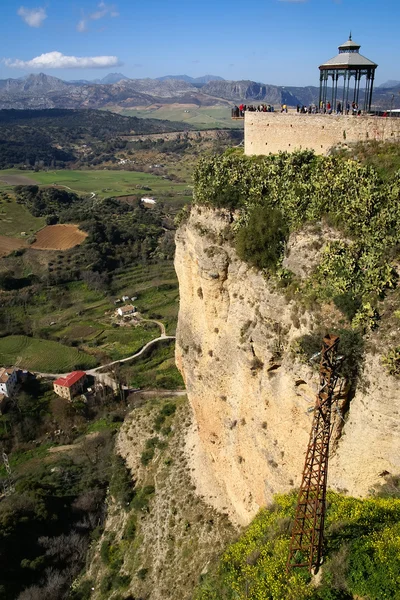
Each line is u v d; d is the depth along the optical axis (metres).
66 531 46.47
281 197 27.77
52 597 38.22
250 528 26.05
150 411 51.28
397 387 21.34
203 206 32.09
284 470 27.02
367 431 22.62
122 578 35.97
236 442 31.34
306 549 20.17
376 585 18.11
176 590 31.81
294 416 25.34
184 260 34.34
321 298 23.78
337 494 23.94
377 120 27.42
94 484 52.34
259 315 27.22
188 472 39.12
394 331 21.70
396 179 24.58
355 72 31.47
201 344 33.69
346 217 24.53
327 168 27.16
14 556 41.94
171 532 35.91
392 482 22.70
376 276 22.47
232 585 22.27
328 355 16.45
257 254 27.48
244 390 29.41
